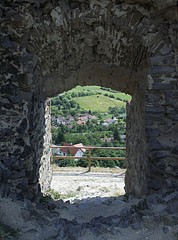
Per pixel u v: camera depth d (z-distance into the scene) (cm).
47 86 413
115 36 343
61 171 673
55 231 231
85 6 315
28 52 327
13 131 327
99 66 405
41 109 415
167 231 223
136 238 220
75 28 331
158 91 333
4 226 223
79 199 437
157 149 329
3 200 261
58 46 351
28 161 335
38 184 384
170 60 326
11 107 327
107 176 638
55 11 314
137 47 343
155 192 330
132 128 475
